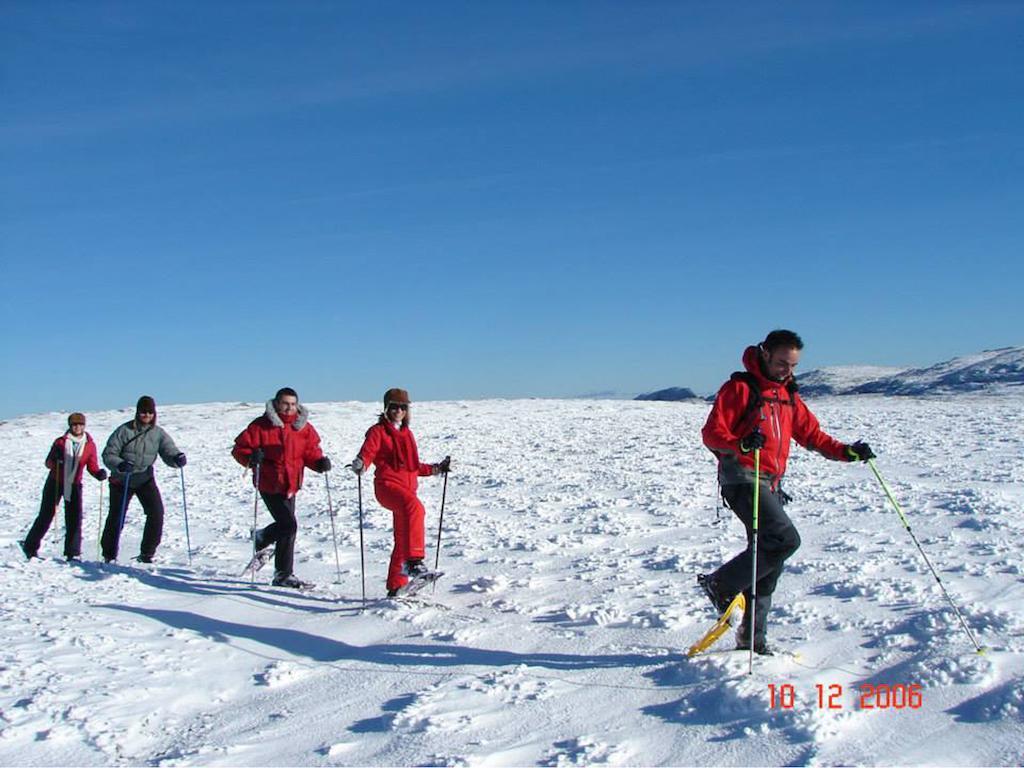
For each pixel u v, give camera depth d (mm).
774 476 5203
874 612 5812
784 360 5148
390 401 7254
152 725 4879
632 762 4035
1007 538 7734
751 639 4930
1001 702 4141
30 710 4902
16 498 15867
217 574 8508
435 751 4250
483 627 6176
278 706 5086
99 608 7016
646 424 24047
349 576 8266
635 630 5879
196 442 25016
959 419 20375
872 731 4102
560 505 11672
